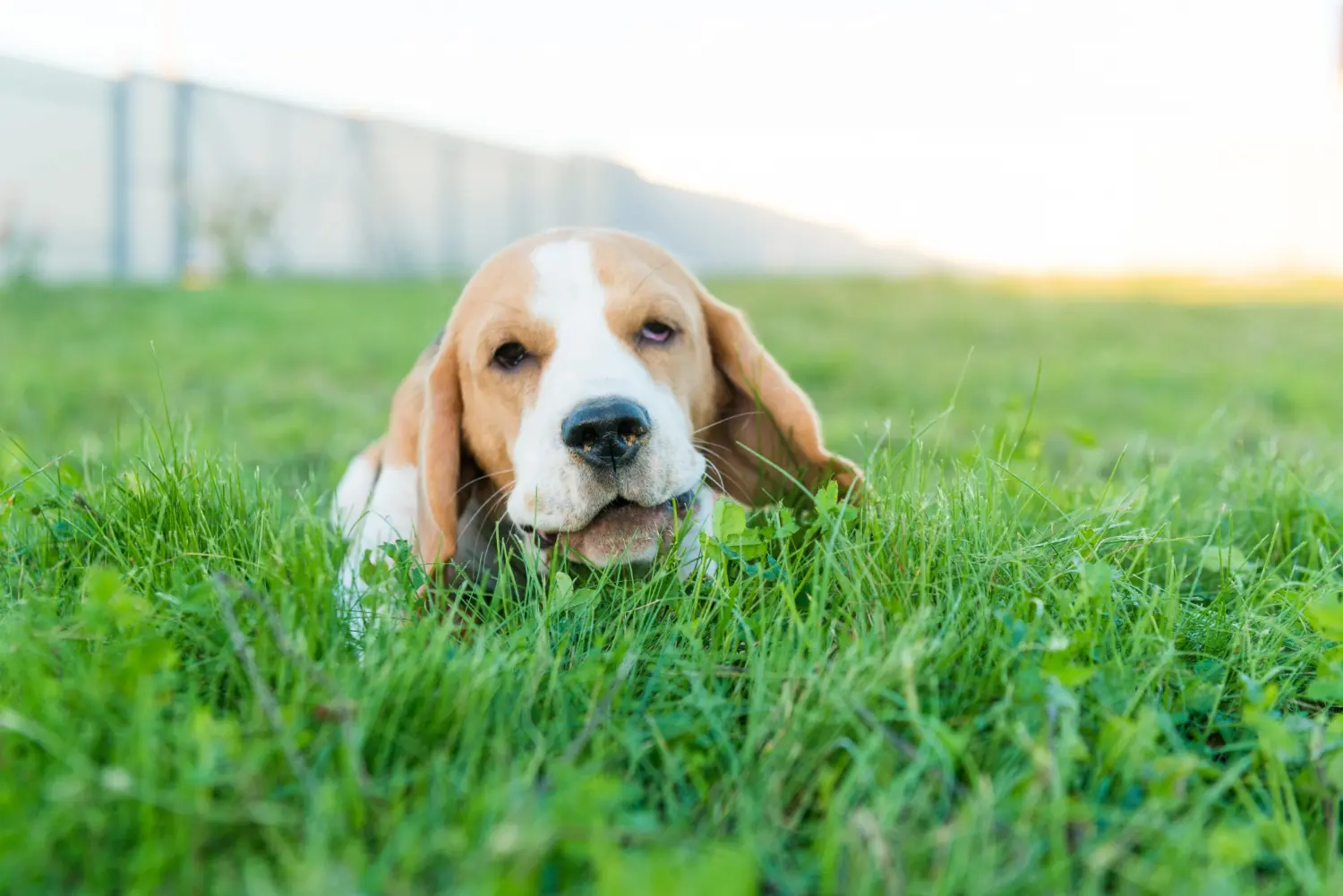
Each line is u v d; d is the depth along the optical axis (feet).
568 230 1.88
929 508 1.60
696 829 1.13
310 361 5.41
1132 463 2.44
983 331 7.37
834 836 1.02
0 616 1.42
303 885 0.95
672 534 1.60
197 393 4.20
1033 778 1.12
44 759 1.12
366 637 1.38
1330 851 1.10
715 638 1.42
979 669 1.32
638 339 1.74
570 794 1.04
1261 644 1.44
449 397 1.82
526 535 1.68
